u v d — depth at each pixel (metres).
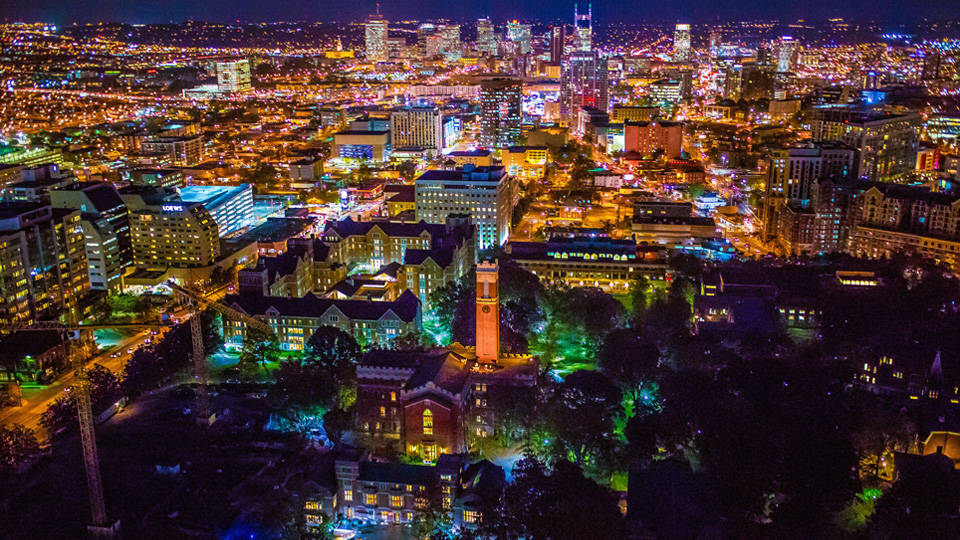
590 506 194.50
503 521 197.25
